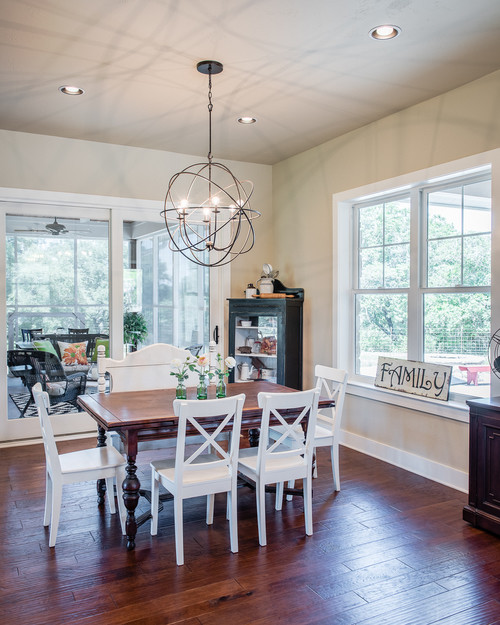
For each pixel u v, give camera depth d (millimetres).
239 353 5328
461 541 2820
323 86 3527
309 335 5102
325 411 5000
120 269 5016
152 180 5098
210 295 5523
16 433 4668
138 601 2248
